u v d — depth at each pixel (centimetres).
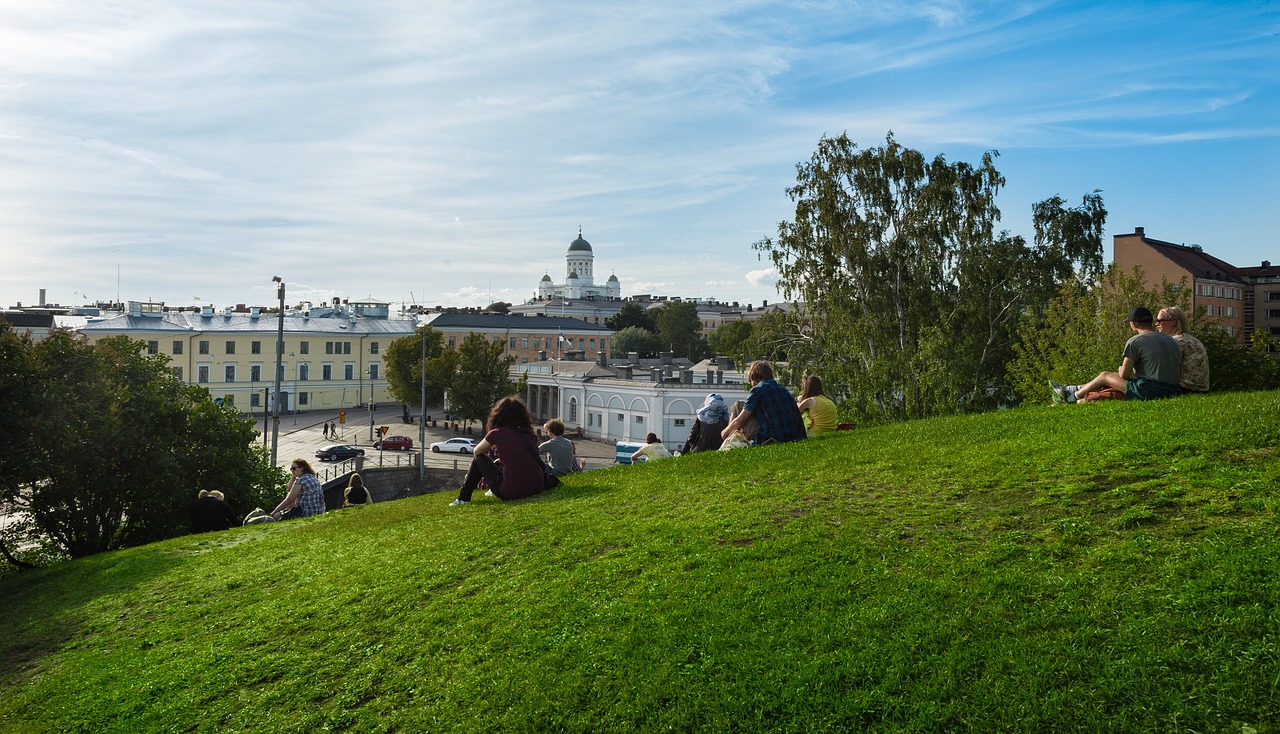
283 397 10456
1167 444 913
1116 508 780
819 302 4453
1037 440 1080
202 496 1838
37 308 12950
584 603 790
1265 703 492
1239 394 1216
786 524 903
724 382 8081
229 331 9981
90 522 2700
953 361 3956
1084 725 509
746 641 662
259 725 709
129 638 984
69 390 2534
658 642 689
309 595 975
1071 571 670
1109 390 1414
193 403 3272
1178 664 536
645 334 14562
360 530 1287
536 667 693
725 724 577
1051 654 569
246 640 881
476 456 1361
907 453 1166
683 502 1085
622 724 603
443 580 931
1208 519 709
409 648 783
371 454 7125
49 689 877
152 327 9419
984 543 760
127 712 779
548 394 9981
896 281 4384
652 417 8006
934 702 552
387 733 659
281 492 3519
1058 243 4688
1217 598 584
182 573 1223
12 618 1198
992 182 4572
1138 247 8475
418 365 8962
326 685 752
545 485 1352
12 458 2188
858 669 598
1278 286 9181
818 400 1612
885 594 689
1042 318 4303
